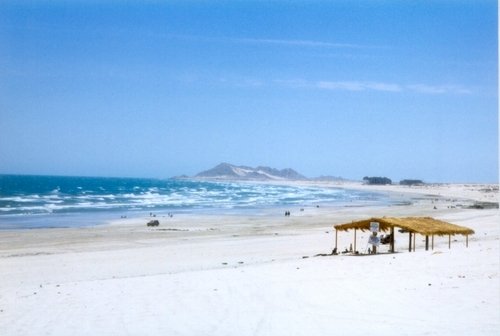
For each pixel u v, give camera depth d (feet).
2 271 77.10
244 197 412.36
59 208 252.01
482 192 583.58
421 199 411.95
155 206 281.33
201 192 509.76
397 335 31.65
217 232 144.56
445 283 46.70
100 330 35.70
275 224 174.60
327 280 50.62
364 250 96.53
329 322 35.58
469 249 71.67
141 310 41.24
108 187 581.53
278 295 44.86
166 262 85.61
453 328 32.73
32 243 118.62
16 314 41.50
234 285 50.16
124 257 91.97
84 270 77.92
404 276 51.01
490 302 39.24
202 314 39.24
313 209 267.39
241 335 33.30
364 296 42.98
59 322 38.32
